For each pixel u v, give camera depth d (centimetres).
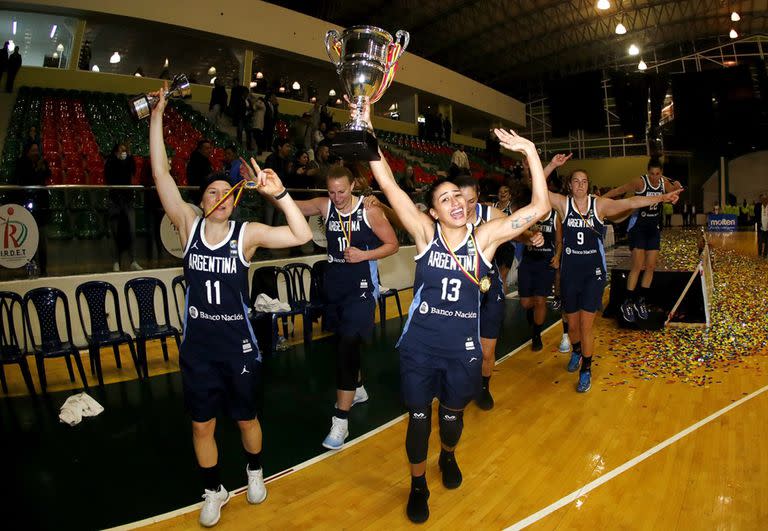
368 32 262
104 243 661
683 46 2961
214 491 296
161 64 1734
